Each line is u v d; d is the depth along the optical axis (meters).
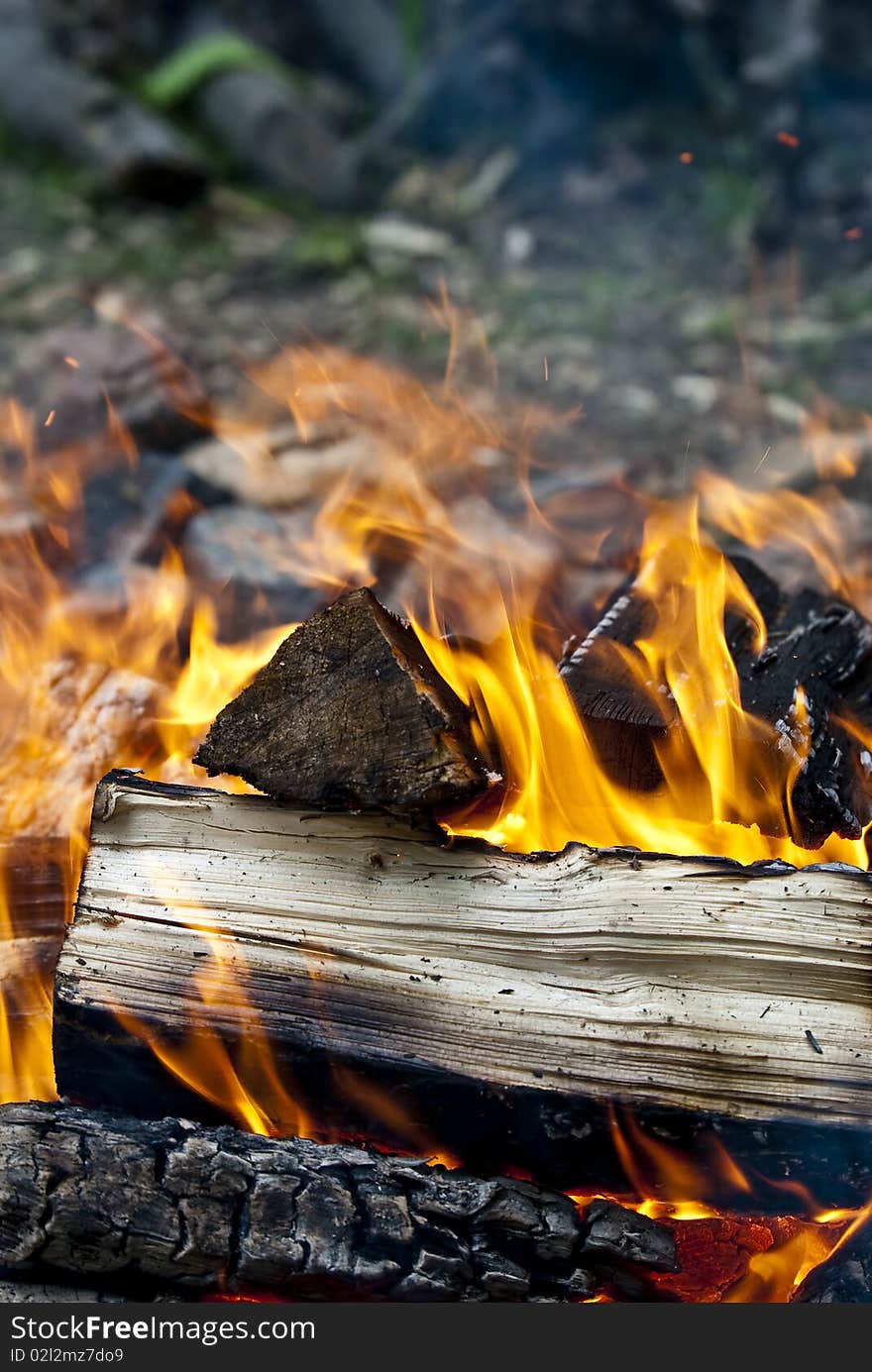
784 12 5.48
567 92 6.04
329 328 4.77
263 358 4.42
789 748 1.68
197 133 5.96
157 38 6.31
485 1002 1.51
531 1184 1.50
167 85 5.84
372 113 6.29
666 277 5.24
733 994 1.50
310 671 1.57
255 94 5.78
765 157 5.54
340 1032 1.52
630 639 1.87
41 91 5.74
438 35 6.11
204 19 6.35
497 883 1.55
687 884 1.52
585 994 1.51
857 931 1.48
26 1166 1.42
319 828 1.58
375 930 1.55
